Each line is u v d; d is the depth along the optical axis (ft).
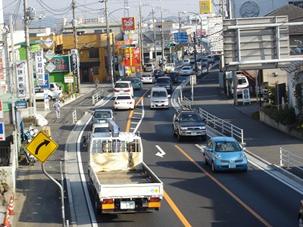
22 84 203.10
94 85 380.17
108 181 88.48
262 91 223.71
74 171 119.03
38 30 523.29
